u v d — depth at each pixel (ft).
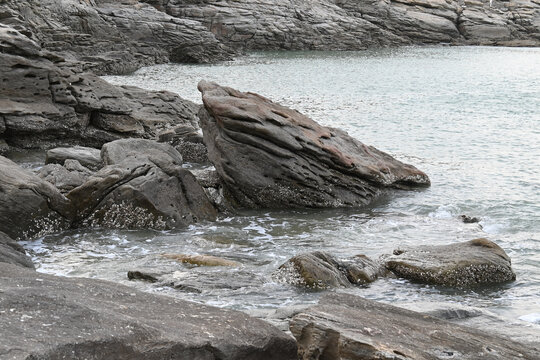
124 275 42.09
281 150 62.85
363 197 66.13
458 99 146.30
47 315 18.16
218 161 63.41
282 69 203.41
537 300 40.24
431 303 36.60
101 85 90.38
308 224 58.29
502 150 92.89
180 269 43.37
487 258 44.01
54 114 83.66
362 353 21.06
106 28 209.87
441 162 84.89
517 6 347.15
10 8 182.19
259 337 21.24
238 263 45.14
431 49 297.94
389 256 46.06
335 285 41.09
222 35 267.39
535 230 56.59
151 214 54.75
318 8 296.71
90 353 17.16
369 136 103.30
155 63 217.56
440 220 59.62
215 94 66.95
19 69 81.51
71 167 61.57
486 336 25.21
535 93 156.66
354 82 175.52
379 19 313.73
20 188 50.19
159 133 89.61
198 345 19.27
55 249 48.37
